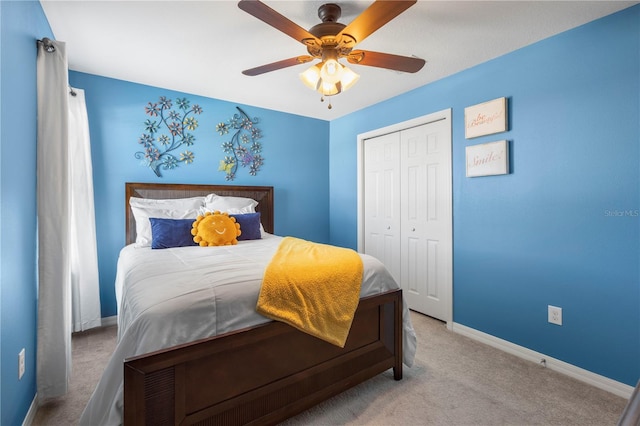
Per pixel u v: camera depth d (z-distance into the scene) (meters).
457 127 2.64
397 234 3.30
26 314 1.46
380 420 1.55
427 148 2.96
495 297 2.39
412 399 1.71
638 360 1.72
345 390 1.68
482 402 1.69
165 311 1.19
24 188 1.43
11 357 1.27
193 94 3.17
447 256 2.73
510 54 2.27
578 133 1.93
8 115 1.24
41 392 1.62
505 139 2.30
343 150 3.97
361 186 3.69
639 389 0.58
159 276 1.47
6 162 1.22
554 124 2.04
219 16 1.84
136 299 1.30
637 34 1.71
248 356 1.35
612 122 1.80
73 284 2.48
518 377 1.95
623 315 1.77
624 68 1.75
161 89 3.00
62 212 1.68
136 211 2.67
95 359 2.13
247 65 2.50
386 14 1.38
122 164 2.82
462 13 1.80
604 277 1.84
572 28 1.96
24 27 1.44
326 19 1.74
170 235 2.44
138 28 1.96
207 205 3.00
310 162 4.03
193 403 1.22
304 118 3.97
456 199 2.66
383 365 1.83
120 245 2.81
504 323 2.33
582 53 1.91
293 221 3.91
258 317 1.39
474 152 2.49
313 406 1.61
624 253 1.76
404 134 3.19
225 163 3.38
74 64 2.48
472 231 2.54
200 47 2.21
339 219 4.07
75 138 2.46
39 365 1.62
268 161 3.70
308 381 1.54
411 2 1.30
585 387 1.84
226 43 2.15
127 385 1.07
